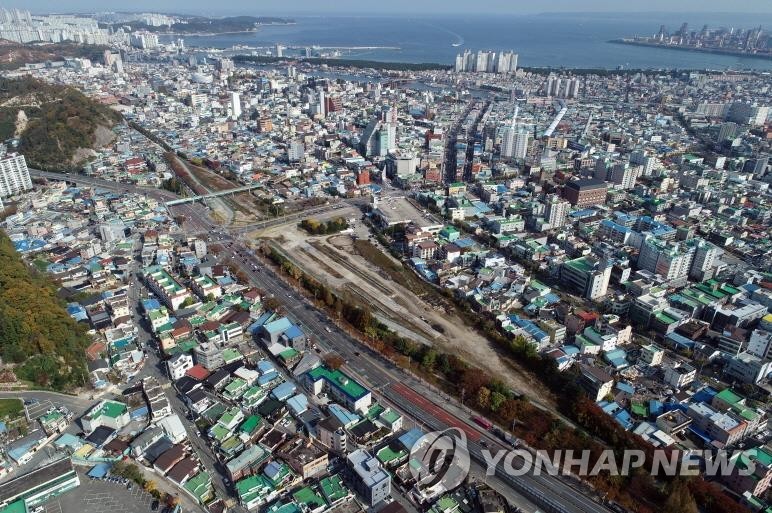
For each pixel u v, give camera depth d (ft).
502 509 544.62
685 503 528.63
